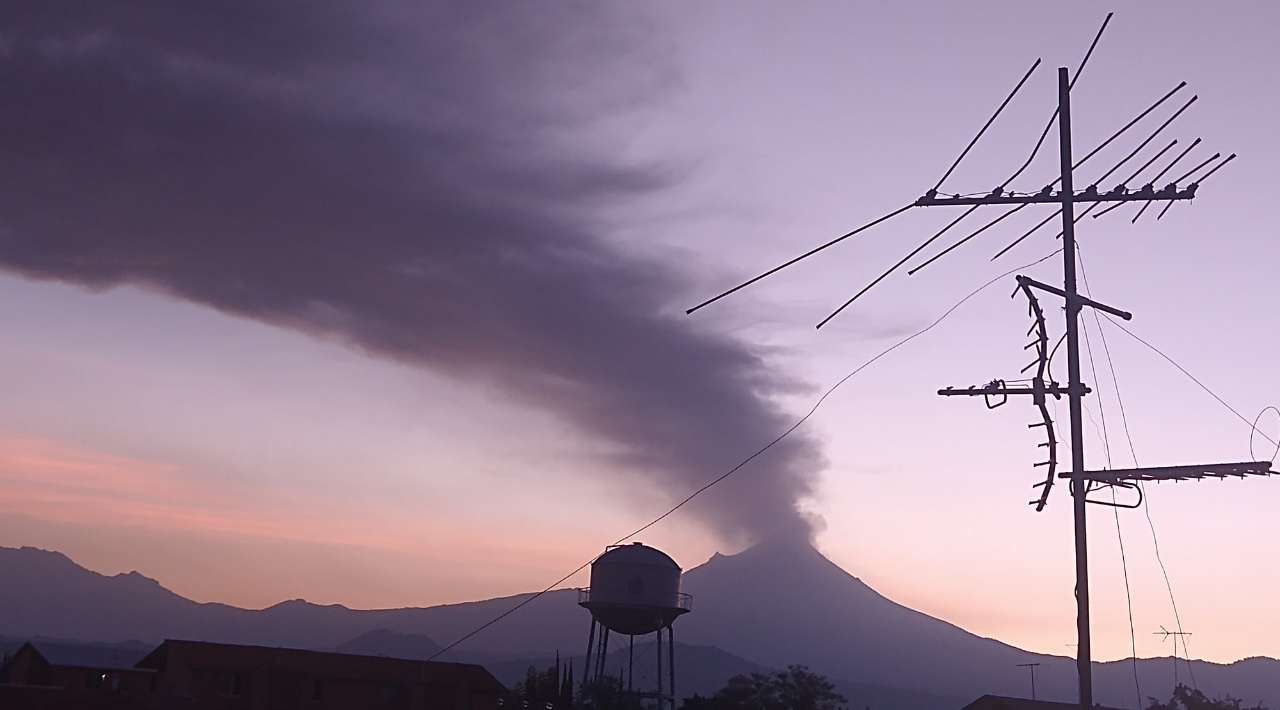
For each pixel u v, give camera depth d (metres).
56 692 66.94
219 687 79.44
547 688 106.00
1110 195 24.02
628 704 92.06
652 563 89.19
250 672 79.94
